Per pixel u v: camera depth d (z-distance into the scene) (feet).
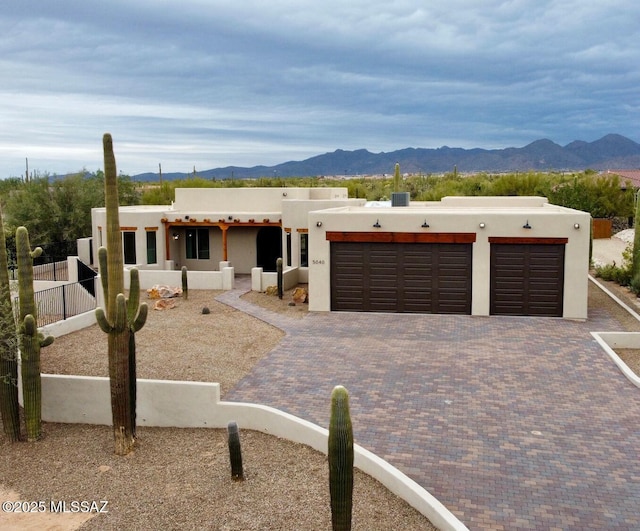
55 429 45.27
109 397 45.44
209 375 52.70
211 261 115.24
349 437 27.71
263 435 42.04
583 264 70.79
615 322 69.97
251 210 114.93
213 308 80.79
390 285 75.72
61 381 45.98
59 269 107.96
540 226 71.10
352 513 31.37
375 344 61.82
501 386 49.21
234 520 31.63
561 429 41.06
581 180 179.11
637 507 31.53
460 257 73.77
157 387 44.34
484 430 40.98
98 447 41.70
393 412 44.14
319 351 59.62
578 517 30.66
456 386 49.32
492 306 73.56
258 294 90.07
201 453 39.81
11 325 42.32
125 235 108.37
